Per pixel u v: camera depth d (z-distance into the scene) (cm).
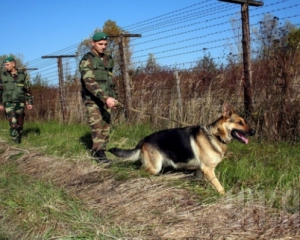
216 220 396
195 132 563
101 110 698
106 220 416
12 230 407
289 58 718
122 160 641
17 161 721
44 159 697
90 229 391
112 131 962
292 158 596
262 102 750
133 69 1120
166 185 506
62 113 1373
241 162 579
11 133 921
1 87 920
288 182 475
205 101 889
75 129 1070
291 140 703
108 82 707
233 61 869
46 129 1138
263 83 759
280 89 727
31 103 980
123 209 444
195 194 478
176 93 964
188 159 561
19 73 945
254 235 362
